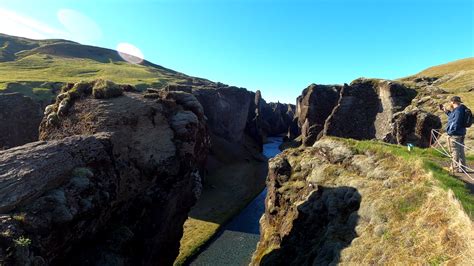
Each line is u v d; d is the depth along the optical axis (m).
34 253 18.33
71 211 21.67
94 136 29.44
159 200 33.31
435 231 15.87
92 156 26.83
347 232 22.77
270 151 166.25
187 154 36.75
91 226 24.47
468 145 33.16
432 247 15.14
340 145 31.95
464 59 149.25
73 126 34.25
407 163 22.77
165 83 151.50
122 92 39.22
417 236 16.64
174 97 41.91
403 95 76.31
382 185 23.12
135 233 30.67
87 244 25.02
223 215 69.06
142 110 36.09
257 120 180.88
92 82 39.41
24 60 173.50
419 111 52.53
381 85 82.12
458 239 13.95
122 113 34.59
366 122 84.00
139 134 34.22
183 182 36.72
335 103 121.19
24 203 19.80
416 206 18.80
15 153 22.80
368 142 29.95
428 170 20.08
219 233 61.56
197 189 42.44
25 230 18.62
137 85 134.62
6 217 18.20
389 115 74.44
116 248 26.19
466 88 80.25
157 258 34.81
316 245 25.25
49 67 164.12
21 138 70.56
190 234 59.62
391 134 59.03
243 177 101.00
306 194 31.75
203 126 44.25
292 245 29.25
